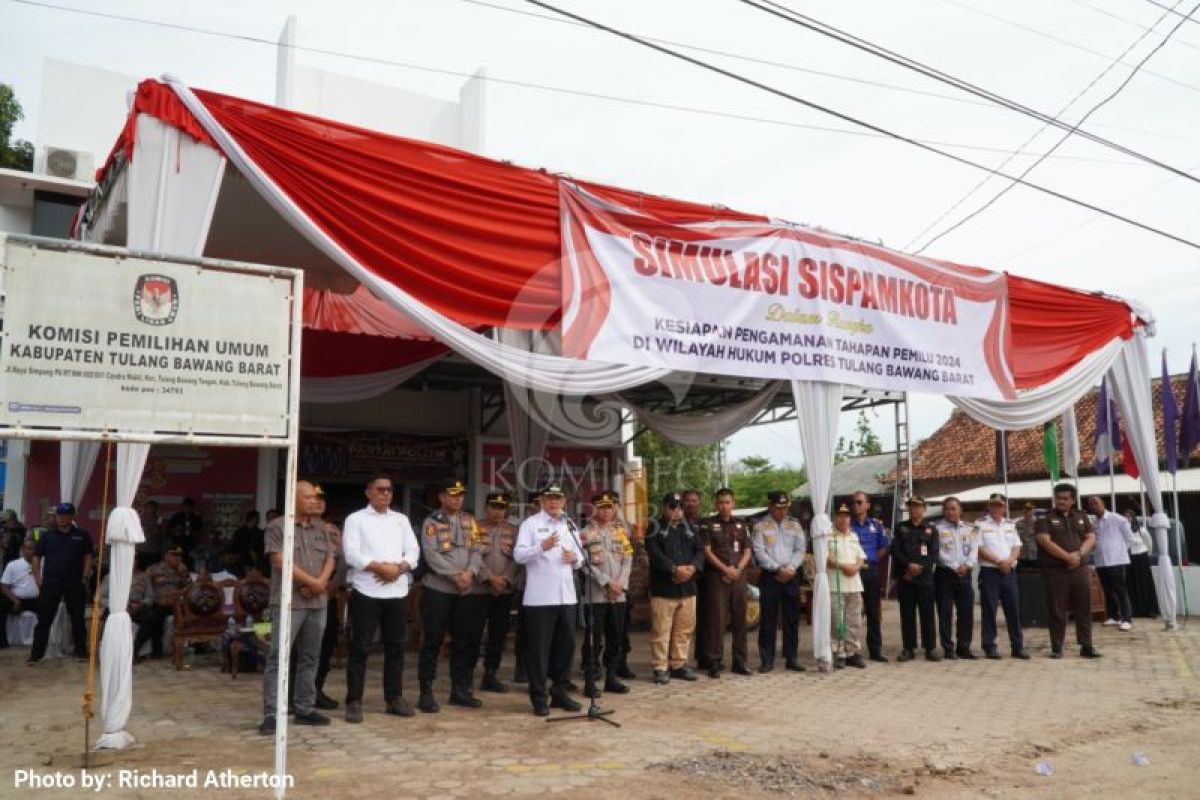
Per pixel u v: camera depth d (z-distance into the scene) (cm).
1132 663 967
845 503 1048
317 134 678
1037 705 735
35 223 1260
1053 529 1020
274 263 999
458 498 723
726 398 1342
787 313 927
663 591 843
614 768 523
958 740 611
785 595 924
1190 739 624
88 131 1320
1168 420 1450
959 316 1080
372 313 1134
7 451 1267
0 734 606
